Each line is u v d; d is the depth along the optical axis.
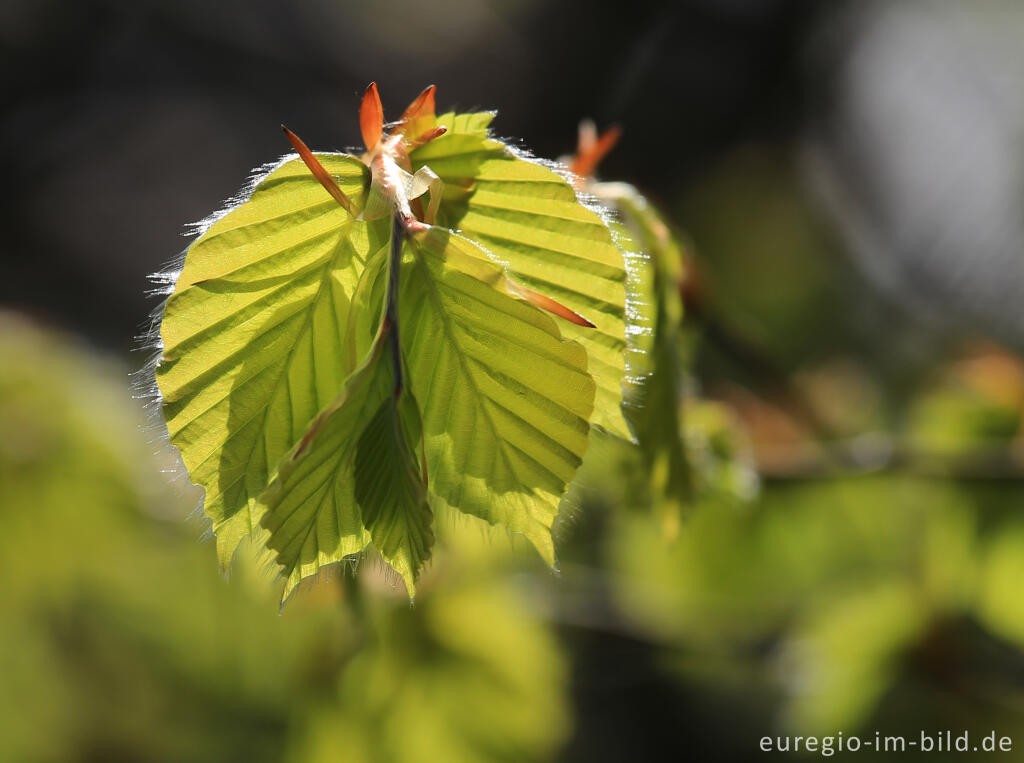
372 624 0.88
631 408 0.76
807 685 1.20
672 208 2.82
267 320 0.69
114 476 1.27
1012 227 2.31
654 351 0.76
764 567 1.29
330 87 3.42
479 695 1.00
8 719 1.32
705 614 1.28
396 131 0.71
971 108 2.61
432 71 3.42
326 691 1.01
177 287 0.69
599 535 1.35
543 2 3.34
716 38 3.11
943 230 2.41
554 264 0.71
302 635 1.02
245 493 0.70
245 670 1.18
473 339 0.69
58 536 1.26
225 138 3.35
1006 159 2.44
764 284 2.45
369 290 0.69
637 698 1.91
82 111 3.26
